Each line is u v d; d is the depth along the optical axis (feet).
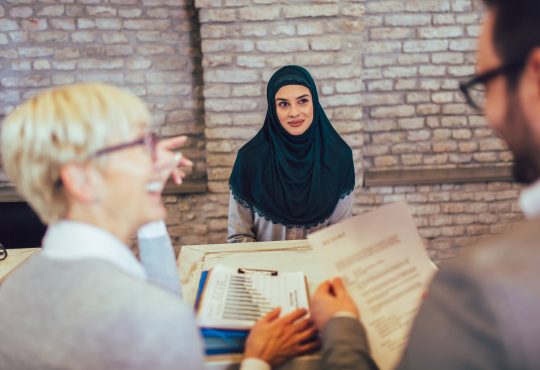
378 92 9.47
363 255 2.90
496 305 1.37
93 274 2.13
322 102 8.73
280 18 8.24
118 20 8.95
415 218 9.74
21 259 5.16
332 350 2.42
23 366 2.10
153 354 2.01
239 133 8.84
